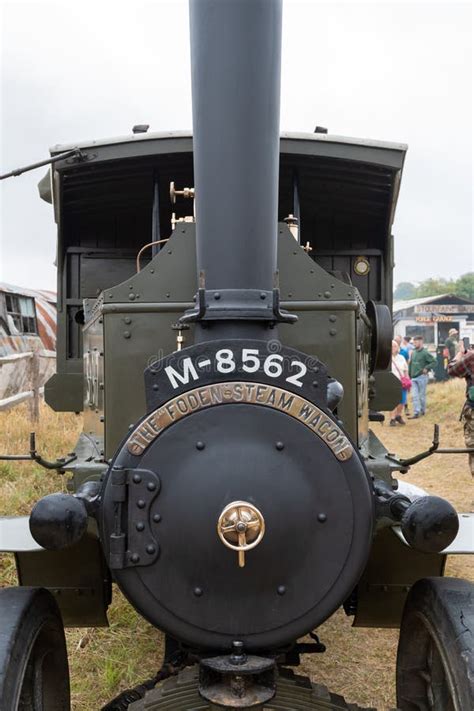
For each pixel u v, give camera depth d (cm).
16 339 1497
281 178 436
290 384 215
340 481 214
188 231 293
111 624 454
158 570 212
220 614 212
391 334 399
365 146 393
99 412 323
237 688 210
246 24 220
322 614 214
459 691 216
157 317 292
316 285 294
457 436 1261
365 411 352
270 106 226
